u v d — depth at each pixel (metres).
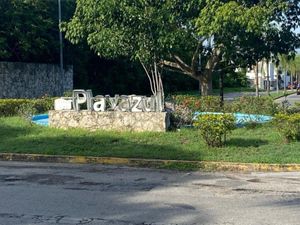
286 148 12.34
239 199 7.89
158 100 15.04
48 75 36.75
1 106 20.52
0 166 11.68
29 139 14.34
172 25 17.42
